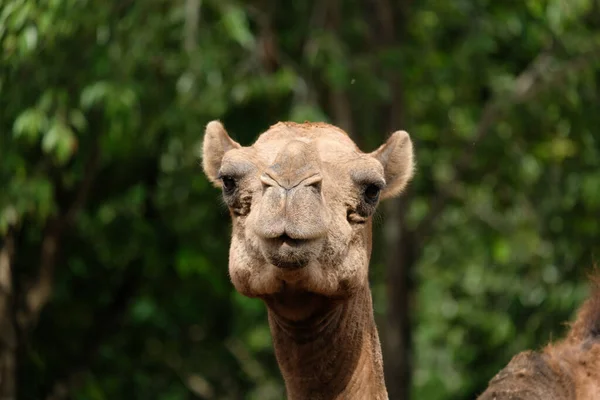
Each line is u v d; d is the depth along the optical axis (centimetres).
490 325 3828
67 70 2700
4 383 2938
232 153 1292
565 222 3506
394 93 3447
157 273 3350
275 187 1144
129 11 2838
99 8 2664
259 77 3041
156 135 3156
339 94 3288
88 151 2938
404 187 1471
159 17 2912
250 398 4016
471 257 3997
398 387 3628
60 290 3259
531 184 3588
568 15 2962
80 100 2727
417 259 3681
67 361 3306
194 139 2998
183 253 3262
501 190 3653
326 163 1280
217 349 3631
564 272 3503
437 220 3966
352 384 1349
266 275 1205
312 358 1334
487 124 3394
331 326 1323
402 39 3512
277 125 1371
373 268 3762
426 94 3681
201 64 2922
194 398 3653
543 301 3572
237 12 2869
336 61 3036
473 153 3462
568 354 1516
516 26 3391
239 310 3700
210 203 3259
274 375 3906
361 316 1359
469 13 3375
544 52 3453
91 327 3356
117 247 3278
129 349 3469
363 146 3494
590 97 3366
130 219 3244
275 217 1130
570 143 3522
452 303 4131
